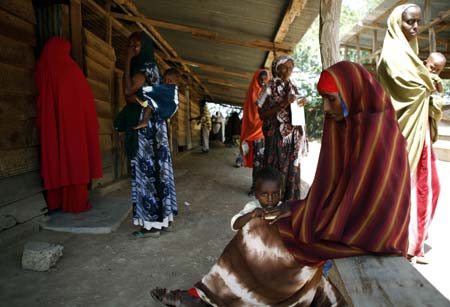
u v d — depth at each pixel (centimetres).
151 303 243
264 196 181
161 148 368
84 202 434
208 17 641
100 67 550
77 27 482
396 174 149
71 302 242
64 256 316
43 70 388
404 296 125
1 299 244
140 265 302
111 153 608
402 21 293
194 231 393
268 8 538
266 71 557
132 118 355
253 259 176
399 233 150
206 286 190
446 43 1188
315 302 193
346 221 154
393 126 153
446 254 322
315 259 161
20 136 364
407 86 285
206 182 712
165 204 373
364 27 1181
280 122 439
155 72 364
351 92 157
